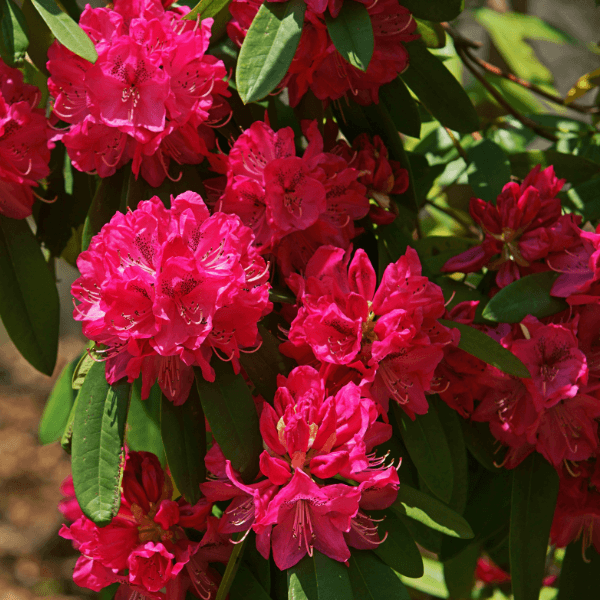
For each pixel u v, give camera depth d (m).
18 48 1.74
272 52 1.67
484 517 1.84
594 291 1.75
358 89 1.78
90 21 1.70
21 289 1.81
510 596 2.16
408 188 1.83
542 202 1.78
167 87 1.69
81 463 1.65
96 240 1.64
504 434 1.78
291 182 1.72
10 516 5.07
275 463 1.62
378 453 1.77
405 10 1.73
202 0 1.72
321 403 1.66
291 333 1.68
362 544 1.67
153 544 1.70
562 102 2.04
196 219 1.66
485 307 1.76
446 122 1.86
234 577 1.70
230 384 1.67
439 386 1.78
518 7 3.21
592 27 4.81
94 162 1.73
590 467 1.79
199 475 1.68
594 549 1.85
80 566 1.70
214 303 1.62
